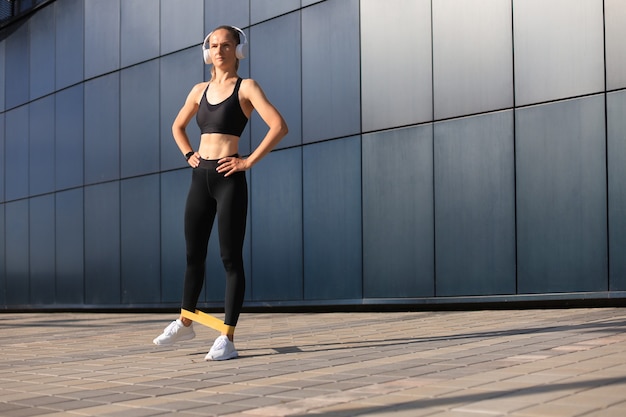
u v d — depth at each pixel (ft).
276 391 10.37
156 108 43.91
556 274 27.73
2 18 55.72
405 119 32.35
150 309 43.98
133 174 45.19
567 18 27.73
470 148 30.27
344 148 34.53
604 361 11.66
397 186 32.55
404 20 32.50
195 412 9.07
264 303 37.58
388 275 32.76
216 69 16.02
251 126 38.37
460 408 8.48
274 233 37.27
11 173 55.11
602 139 26.68
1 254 55.93
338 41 34.88
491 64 29.76
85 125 48.73
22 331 28.86
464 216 30.37
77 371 13.98
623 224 26.08
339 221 34.60
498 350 14.01
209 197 15.72
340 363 13.24
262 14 38.24
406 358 13.50
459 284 30.45
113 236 46.47
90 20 48.47
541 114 28.32
